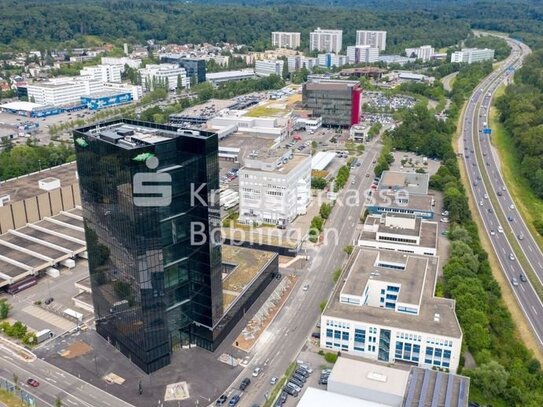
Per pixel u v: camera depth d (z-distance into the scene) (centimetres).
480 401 19675
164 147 19538
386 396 18612
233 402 19562
